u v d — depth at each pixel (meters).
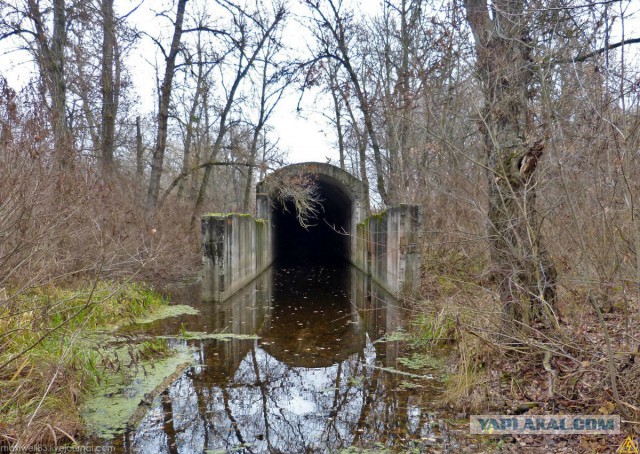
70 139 10.02
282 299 13.55
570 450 4.25
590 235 5.81
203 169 27.86
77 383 5.76
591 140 5.12
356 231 21.52
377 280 15.83
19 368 5.24
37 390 5.24
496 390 5.62
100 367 6.76
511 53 6.17
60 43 12.70
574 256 6.20
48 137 7.62
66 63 14.98
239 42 16.84
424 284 11.11
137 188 17.09
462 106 9.27
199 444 4.81
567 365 5.52
